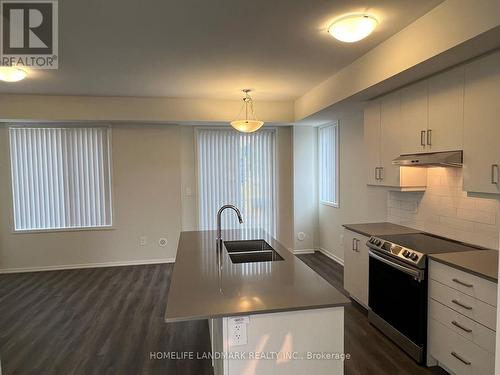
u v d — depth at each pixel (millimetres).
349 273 3854
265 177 6020
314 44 2945
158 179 5516
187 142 5734
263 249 3209
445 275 2391
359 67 3322
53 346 2984
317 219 6129
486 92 2256
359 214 4719
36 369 2646
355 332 3160
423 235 3244
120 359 2781
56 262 5289
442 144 2664
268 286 1986
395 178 3314
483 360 2092
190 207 5801
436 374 2514
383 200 4121
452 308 2330
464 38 2061
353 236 3736
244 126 4340
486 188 2262
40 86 4223
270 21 2480
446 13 2201
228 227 5922
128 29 2580
